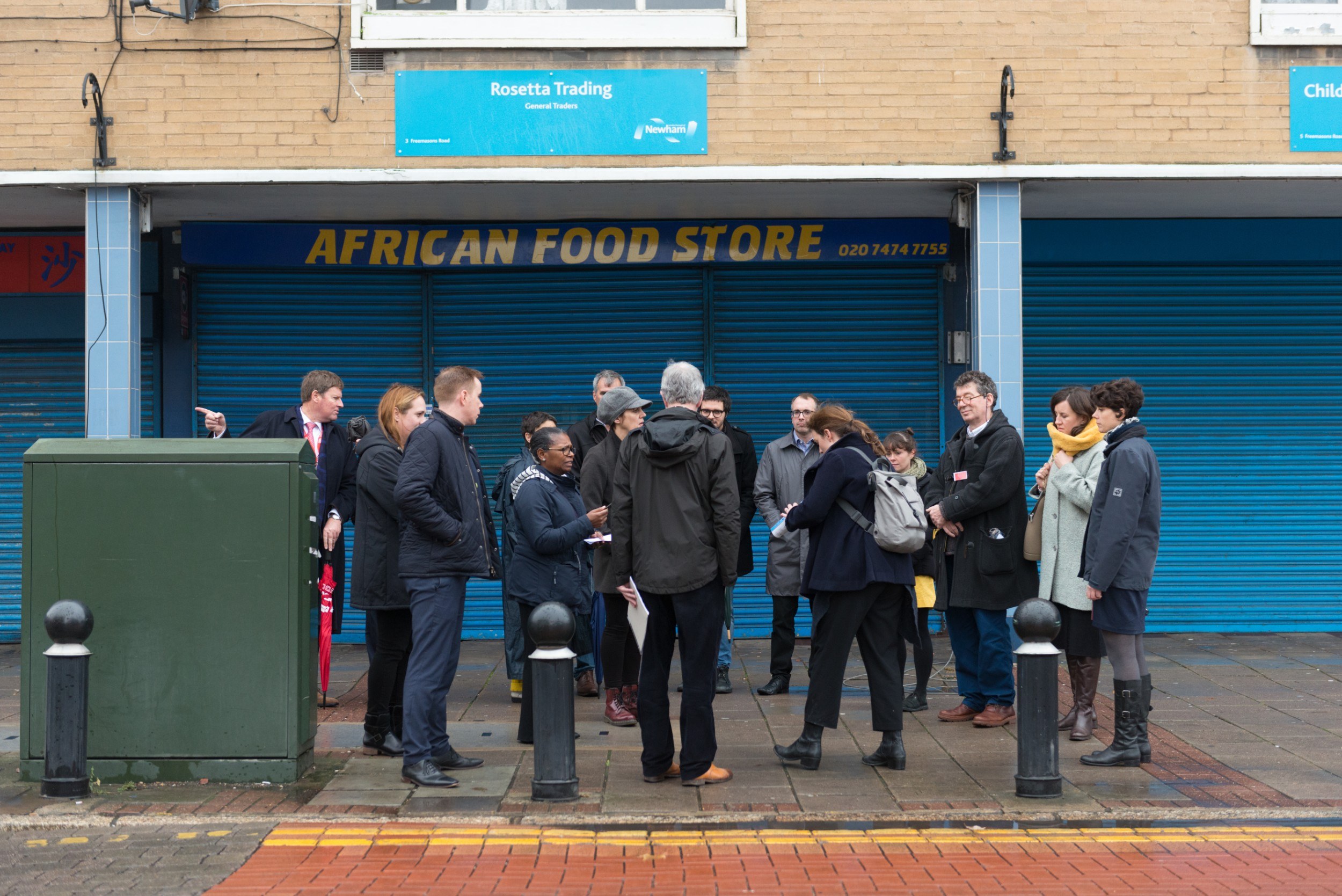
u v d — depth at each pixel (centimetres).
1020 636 550
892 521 574
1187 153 880
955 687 815
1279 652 952
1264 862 462
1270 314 1043
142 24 868
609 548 693
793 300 1038
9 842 486
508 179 870
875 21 880
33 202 917
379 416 630
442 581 571
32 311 1010
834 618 591
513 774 584
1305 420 1044
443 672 574
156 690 560
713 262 1023
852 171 877
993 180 884
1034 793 539
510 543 754
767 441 1040
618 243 1014
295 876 448
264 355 1029
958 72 880
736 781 574
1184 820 514
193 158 867
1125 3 880
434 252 1013
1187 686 809
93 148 863
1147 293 1041
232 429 1027
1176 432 1042
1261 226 1028
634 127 875
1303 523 1044
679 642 569
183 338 1016
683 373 556
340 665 932
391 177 869
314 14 871
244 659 561
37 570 560
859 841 489
